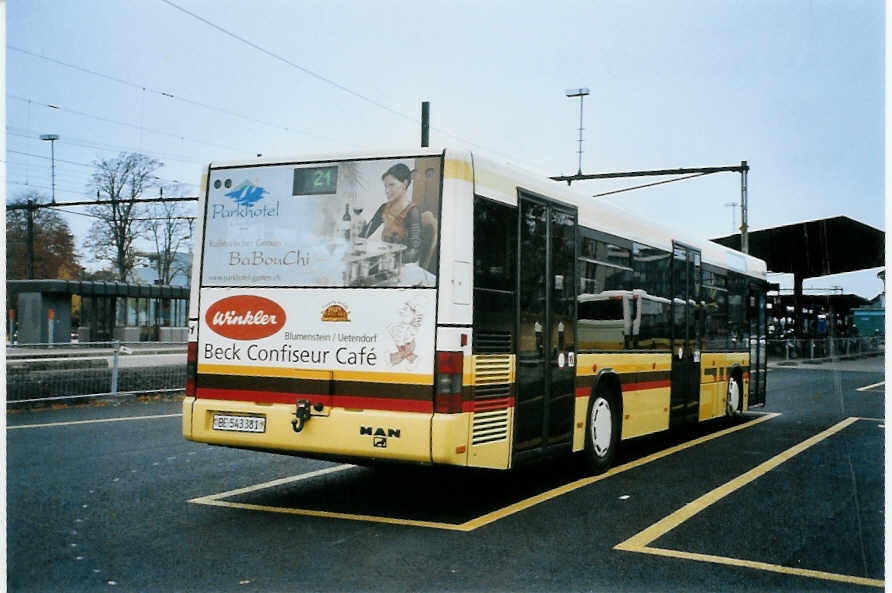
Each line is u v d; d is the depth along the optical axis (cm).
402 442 635
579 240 850
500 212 702
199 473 862
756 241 3522
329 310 674
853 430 1362
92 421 1269
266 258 702
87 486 779
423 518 680
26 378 1392
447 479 862
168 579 505
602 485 839
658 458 1034
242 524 646
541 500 761
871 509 733
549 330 780
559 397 802
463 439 641
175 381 1702
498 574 527
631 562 561
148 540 593
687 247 1177
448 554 570
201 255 727
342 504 729
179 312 4138
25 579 501
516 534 630
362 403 657
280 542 595
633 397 981
